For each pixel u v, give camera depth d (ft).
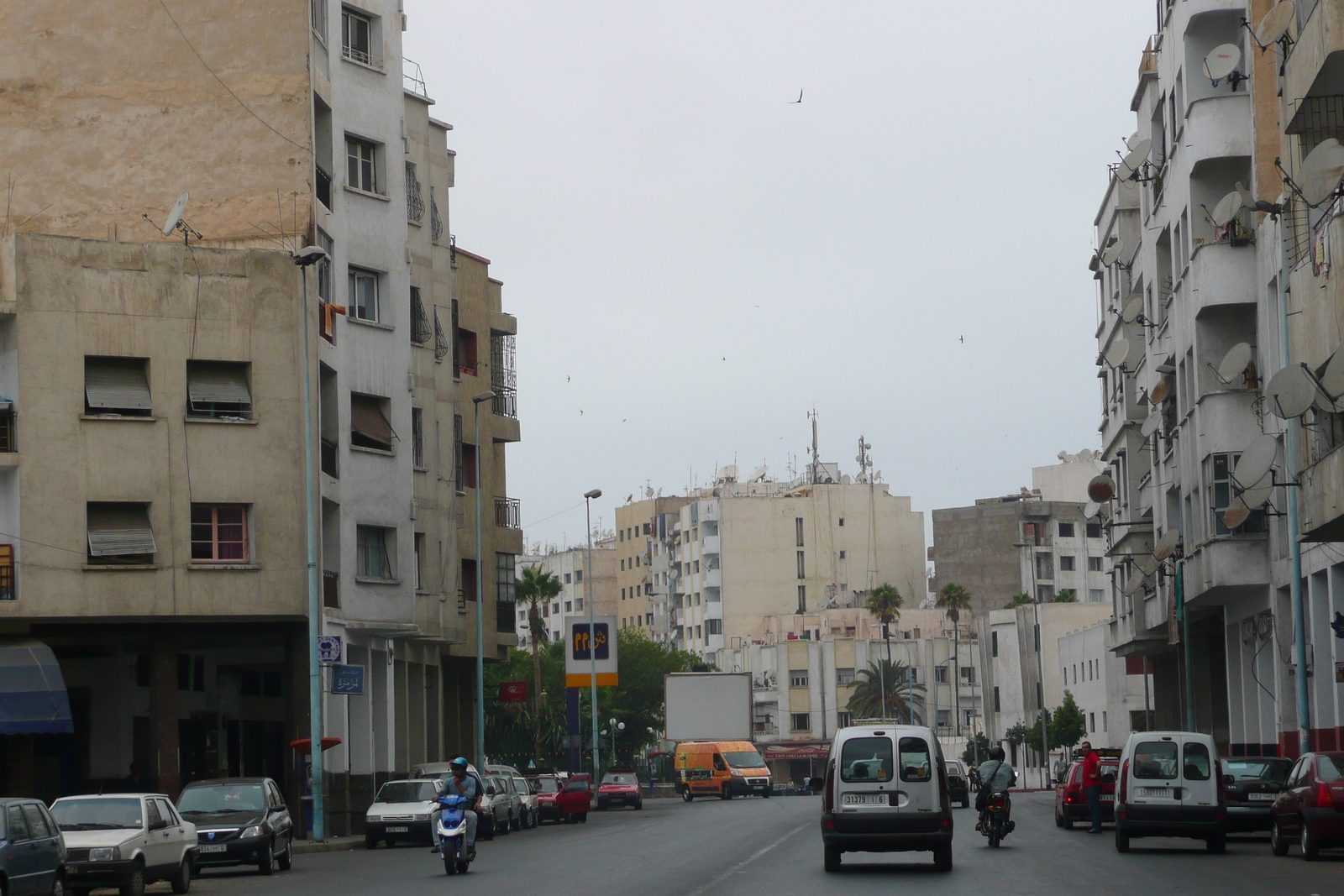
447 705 200.95
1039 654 412.77
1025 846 102.99
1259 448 112.88
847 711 477.36
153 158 145.48
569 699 270.46
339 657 128.36
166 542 129.49
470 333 203.72
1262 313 138.31
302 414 135.13
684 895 65.41
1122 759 94.32
